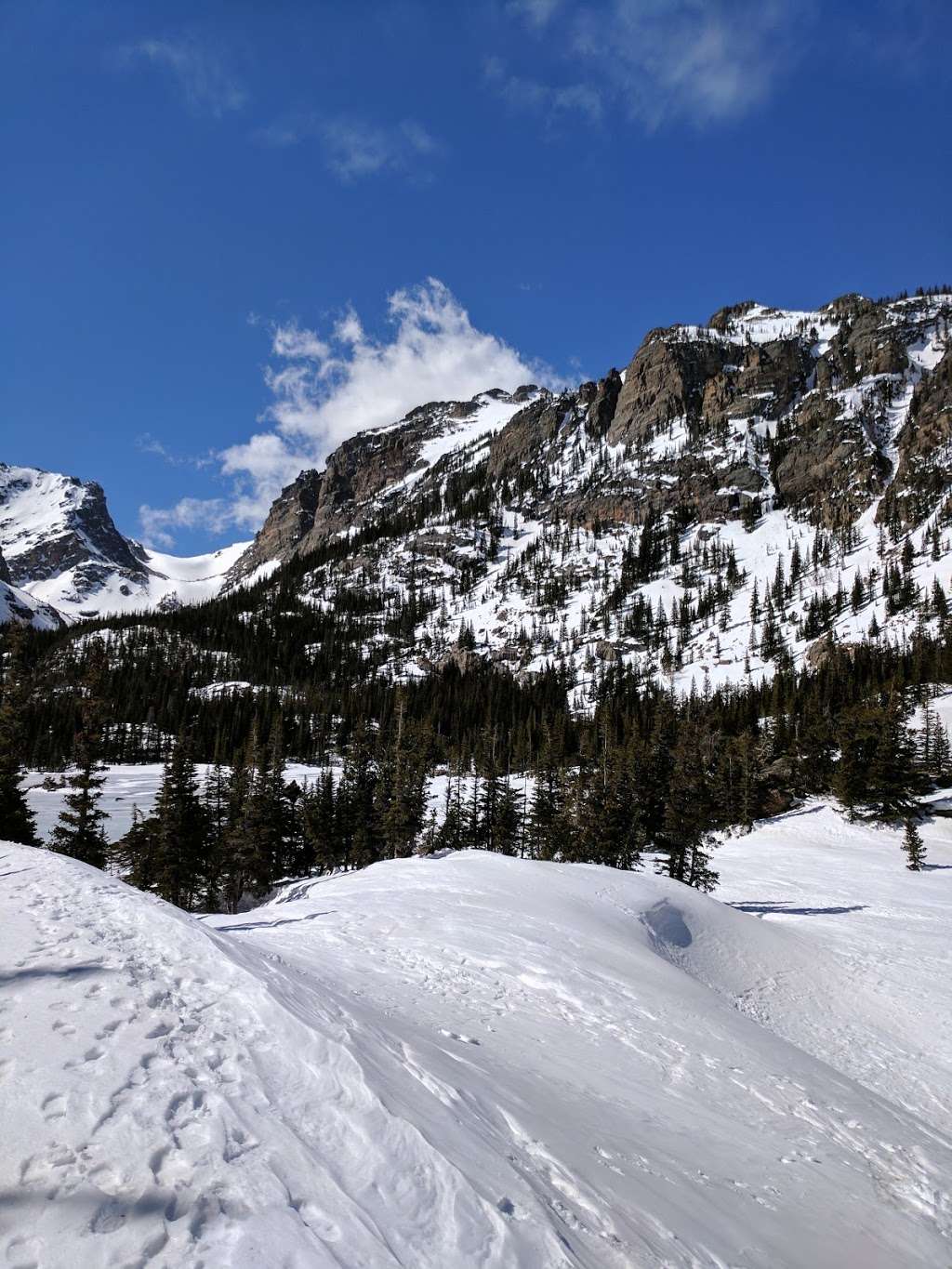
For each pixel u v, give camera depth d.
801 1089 11.09
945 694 86.00
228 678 151.75
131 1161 3.99
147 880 40.19
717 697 107.50
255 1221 3.69
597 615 176.50
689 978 17.19
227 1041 5.82
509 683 144.88
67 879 11.52
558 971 14.38
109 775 89.25
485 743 101.00
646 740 83.56
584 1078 9.12
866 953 26.11
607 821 44.44
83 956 7.30
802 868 48.84
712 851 58.72
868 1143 9.54
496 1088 7.20
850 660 107.25
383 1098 5.33
